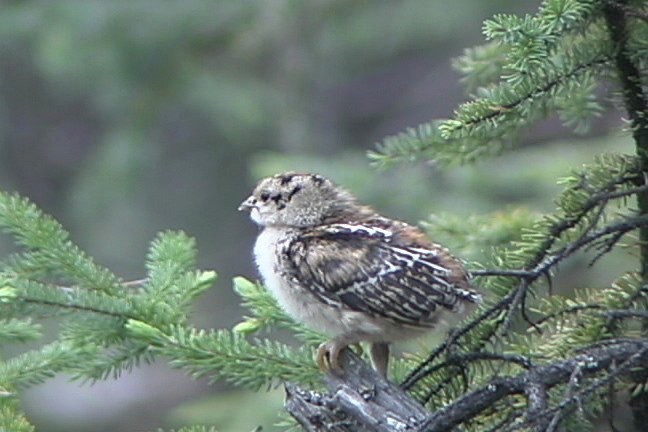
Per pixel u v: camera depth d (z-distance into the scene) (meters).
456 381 11.10
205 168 29.86
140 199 29.33
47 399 31.59
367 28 29.52
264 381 11.49
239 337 11.59
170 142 29.86
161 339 11.44
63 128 34.94
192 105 28.69
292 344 22.17
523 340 11.25
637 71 11.21
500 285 11.23
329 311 11.36
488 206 22.36
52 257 11.99
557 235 11.18
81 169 32.12
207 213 29.75
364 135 33.12
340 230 11.57
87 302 11.62
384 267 11.18
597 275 20.45
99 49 28.44
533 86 11.17
